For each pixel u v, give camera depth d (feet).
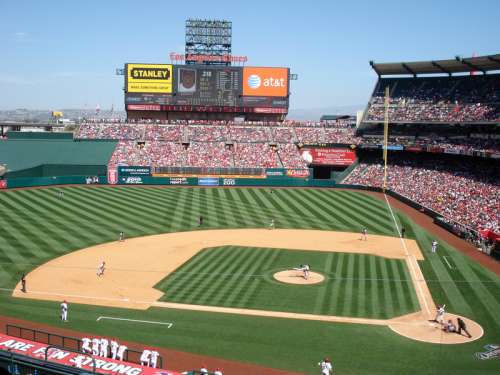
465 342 99.55
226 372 86.38
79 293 124.67
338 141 347.97
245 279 137.80
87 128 358.23
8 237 173.17
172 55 358.23
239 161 328.49
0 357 67.46
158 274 141.18
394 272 146.10
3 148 329.93
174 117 370.32
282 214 232.32
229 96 357.00
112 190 279.90
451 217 215.31
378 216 230.48
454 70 311.88
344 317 111.96
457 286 133.90
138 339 98.94
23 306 114.93
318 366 89.04
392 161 323.98
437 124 316.19
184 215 223.51
